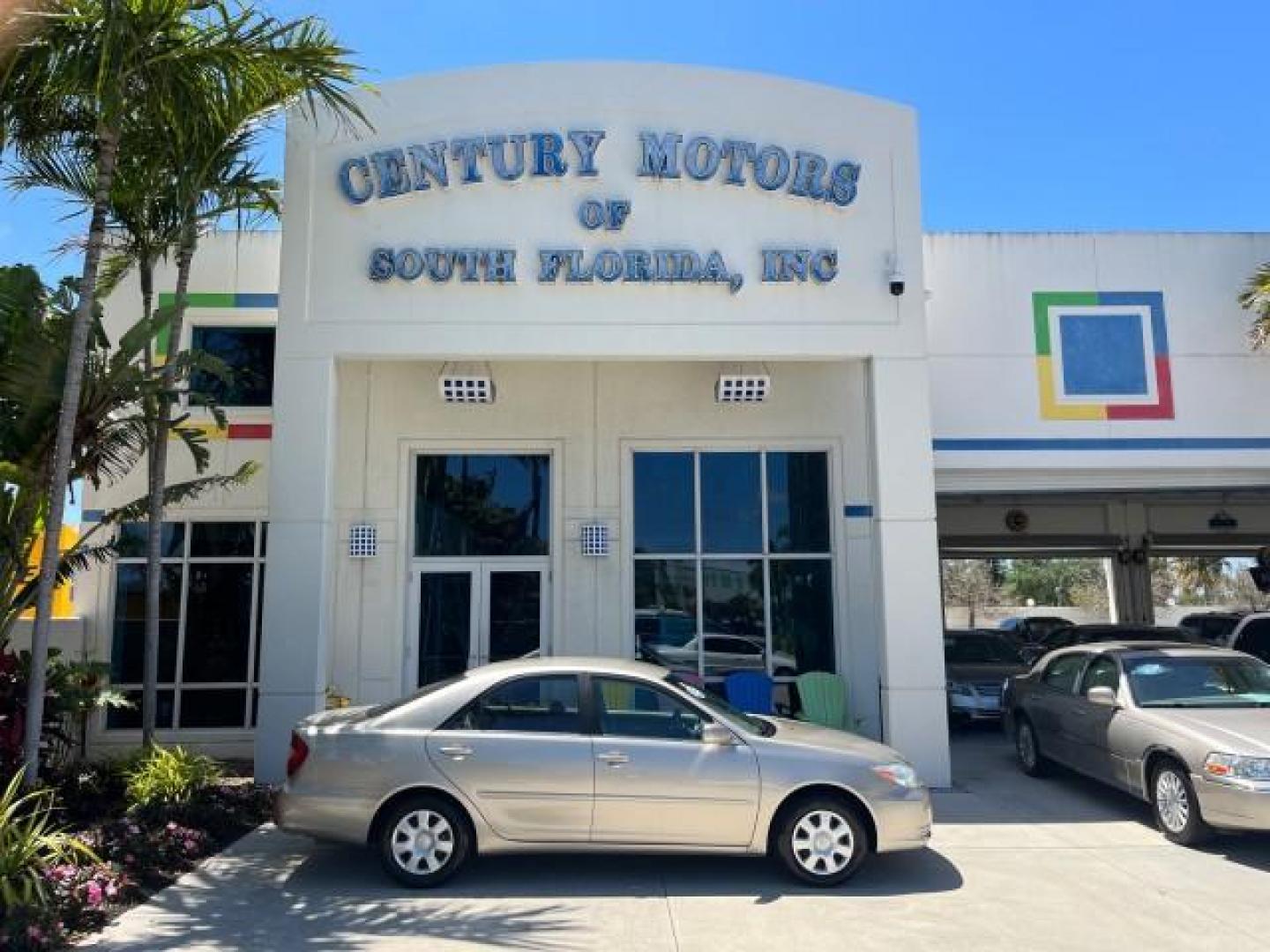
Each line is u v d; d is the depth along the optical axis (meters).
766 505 12.64
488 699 6.96
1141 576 20.67
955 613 67.06
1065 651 11.04
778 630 12.47
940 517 20.95
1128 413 13.35
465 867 7.21
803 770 6.80
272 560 10.25
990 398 13.36
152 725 9.59
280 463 10.39
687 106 11.06
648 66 11.09
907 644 10.41
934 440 13.28
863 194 11.05
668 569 12.50
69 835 7.17
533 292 10.73
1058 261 13.60
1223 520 20.70
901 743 10.27
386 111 10.96
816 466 12.75
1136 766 8.59
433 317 10.65
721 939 5.80
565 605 12.22
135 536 12.59
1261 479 13.52
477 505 12.57
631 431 12.55
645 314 10.74
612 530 12.34
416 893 6.64
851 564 12.39
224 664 12.52
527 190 10.88
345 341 10.60
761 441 12.61
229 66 8.12
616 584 12.28
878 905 6.44
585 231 10.83
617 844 6.72
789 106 11.13
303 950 5.59
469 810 6.71
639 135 10.98
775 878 6.99
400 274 10.62
